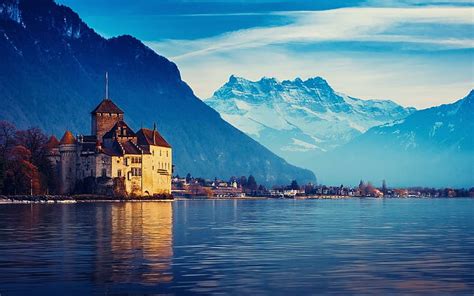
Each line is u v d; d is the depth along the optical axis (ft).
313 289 280.72
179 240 447.83
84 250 384.27
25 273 307.37
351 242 448.24
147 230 525.75
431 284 291.58
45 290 274.16
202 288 279.90
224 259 355.15
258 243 436.35
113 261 342.44
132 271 314.35
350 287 285.02
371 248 412.16
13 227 547.08
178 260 349.41
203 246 413.18
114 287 279.90
